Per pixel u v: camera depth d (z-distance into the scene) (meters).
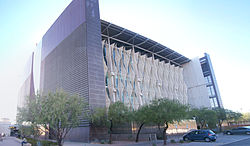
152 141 22.86
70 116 17.30
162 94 56.53
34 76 52.62
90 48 29.39
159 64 60.53
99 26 33.16
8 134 85.06
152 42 53.00
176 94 62.03
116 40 49.16
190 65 70.00
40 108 17.14
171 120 18.97
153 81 54.91
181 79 68.12
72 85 30.33
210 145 17.03
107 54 42.66
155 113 19.23
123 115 21.95
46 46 45.62
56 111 15.68
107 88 39.03
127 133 27.20
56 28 41.56
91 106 25.42
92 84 27.12
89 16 32.09
